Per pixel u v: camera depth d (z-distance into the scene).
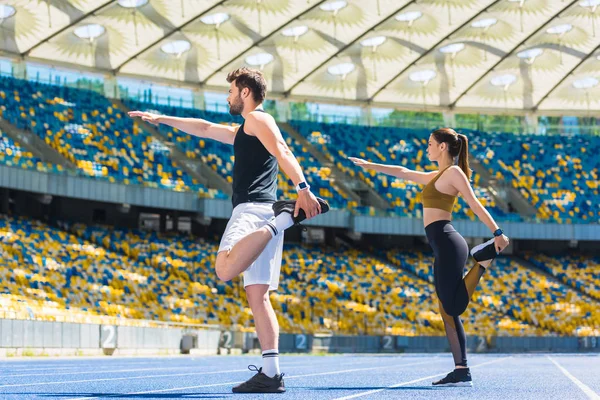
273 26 32.75
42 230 31.17
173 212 37.03
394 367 14.10
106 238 33.69
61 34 32.50
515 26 33.66
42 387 6.50
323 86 40.00
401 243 42.31
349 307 35.56
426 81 39.75
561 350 34.84
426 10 32.09
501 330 36.84
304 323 33.69
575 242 42.00
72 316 24.09
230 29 32.91
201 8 30.53
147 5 30.06
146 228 36.44
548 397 5.52
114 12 30.44
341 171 41.38
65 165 33.66
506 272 41.47
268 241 5.16
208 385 6.94
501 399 5.25
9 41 32.84
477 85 40.16
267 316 5.63
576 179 43.59
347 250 40.84
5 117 33.28
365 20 32.69
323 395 5.51
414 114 44.12
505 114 44.31
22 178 29.36
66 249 30.53
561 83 40.09
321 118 42.84
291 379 8.48
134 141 37.16
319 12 31.81
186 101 39.75
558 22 33.41
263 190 5.54
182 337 25.67
